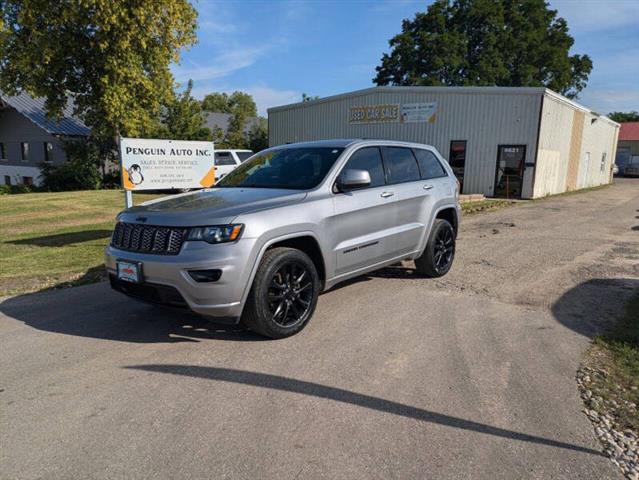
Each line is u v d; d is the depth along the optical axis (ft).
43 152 108.78
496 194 71.72
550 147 73.61
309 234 14.78
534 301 18.40
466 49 131.03
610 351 13.74
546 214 48.62
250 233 13.12
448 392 11.32
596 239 32.60
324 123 85.61
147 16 64.49
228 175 19.03
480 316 16.66
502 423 10.04
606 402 10.92
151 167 27.55
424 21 132.26
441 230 21.40
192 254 12.69
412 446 9.23
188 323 15.83
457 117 72.54
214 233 12.82
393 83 140.87
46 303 18.08
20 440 9.39
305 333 14.97
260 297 13.55
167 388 11.46
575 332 15.20
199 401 10.85
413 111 75.51
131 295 14.38
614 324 15.87
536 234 34.86
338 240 15.92
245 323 14.11
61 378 11.98
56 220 41.93
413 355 13.39
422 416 10.28
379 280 21.26
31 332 15.08
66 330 15.26
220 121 159.43
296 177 16.69
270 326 13.93
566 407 10.69
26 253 27.35
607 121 109.91
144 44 65.36
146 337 14.66
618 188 100.99
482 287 20.24
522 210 52.65
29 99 111.45
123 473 8.43
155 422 10.01
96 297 18.84
